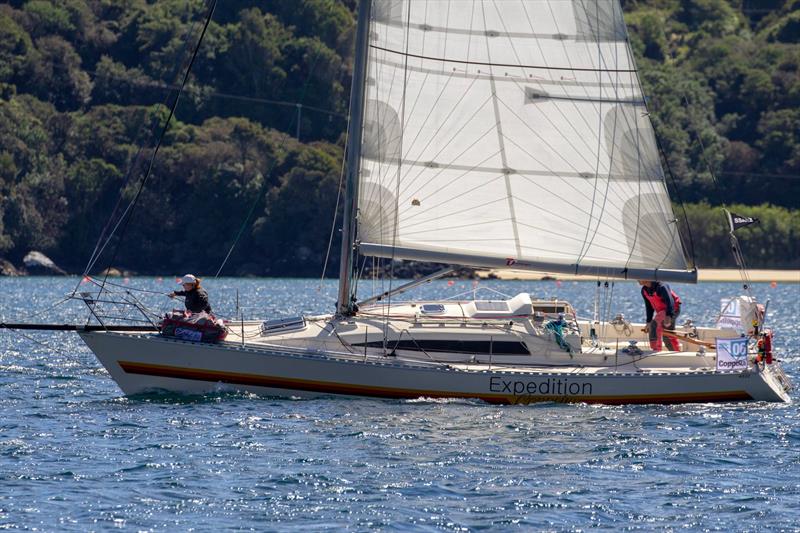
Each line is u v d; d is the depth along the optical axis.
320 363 83.69
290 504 61.00
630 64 88.31
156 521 58.16
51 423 79.25
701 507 61.53
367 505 60.91
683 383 85.75
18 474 66.06
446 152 87.88
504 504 61.47
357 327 86.31
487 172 88.25
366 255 86.94
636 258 87.94
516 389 84.50
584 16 88.19
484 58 88.12
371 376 84.00
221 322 87.19
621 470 68.62
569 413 82.75
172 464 68.38
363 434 75.38
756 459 71.50
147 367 84.69
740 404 87.12
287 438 74.38
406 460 69.56
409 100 87.38
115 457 70.00
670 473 68.06
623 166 88.25
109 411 82.75
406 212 87.38
